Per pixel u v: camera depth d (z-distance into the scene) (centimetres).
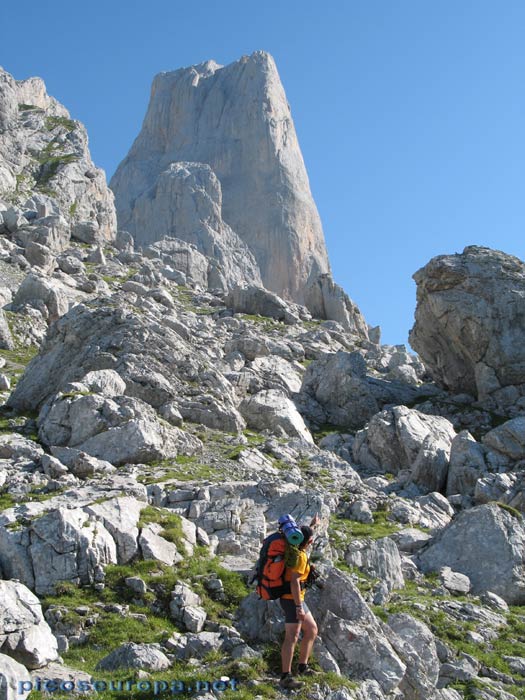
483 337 4094
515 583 2131
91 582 1680
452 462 2984
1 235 6419
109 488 2144
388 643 1466
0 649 1317
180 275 7138
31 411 3228
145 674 1327
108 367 3272
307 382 4138
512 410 3978
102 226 8638
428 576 2128
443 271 4184
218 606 1669
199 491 2212
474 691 1587
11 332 4466
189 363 3403
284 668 1320
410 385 4325
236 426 3212
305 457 3098
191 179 12481
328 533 2209
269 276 13712
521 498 2711
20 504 1922
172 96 15112
